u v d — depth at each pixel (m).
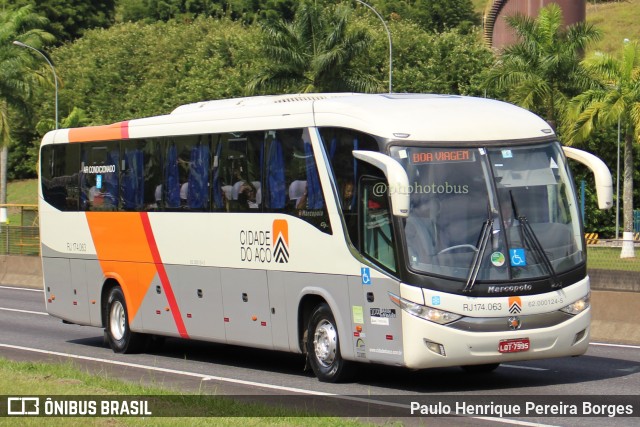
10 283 42.91
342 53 62.66
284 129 18.58
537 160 16.73
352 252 16.98
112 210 23.05
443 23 130.12
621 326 23.48
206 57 93.25
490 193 16.25
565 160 17.09
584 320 16.56
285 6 131.00
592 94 61.16
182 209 21.05
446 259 15.90
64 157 24.67
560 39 62.03
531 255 16.22
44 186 25.28
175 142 21.31
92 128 23.88
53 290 25.05
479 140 16.52
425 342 15.81
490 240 16.06
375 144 16.59
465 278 15.81
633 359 20.34
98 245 23.47
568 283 16.44
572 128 61.88
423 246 15.98
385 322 16.39
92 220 23.66
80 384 16.05
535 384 17.20
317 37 63.72
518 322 15.97
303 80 64.25
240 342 19.69
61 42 128.50
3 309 32.50
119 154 22.89
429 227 16.03
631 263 33.31
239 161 19.66
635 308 23.31
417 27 82.69
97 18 135.00
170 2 139.25
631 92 61.19
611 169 78.62
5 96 80.62
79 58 105.56
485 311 15.82
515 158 16.59
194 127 20.84
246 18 131.12
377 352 16.58
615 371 18.72
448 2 131.25
